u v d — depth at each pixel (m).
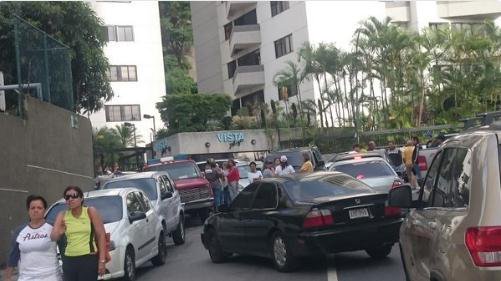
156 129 64.19
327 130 45.09
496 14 55.22
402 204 6.77
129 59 64.88
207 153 48.00
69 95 24.66
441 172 6.13
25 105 19.27
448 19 54.56
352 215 10.88
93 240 8.38
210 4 63.38
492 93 45.84
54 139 21.67
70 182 22.92
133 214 12.80
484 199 4.74
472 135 5.53
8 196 17.09
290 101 50.94
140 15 65.75
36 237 7.71
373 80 48.66
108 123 63.44
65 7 31.17
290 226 11.06
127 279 11.92
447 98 46.28
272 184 11.99
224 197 23.42
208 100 50.69
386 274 10.56
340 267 11.50
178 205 18.20
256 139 48.94
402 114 45.06
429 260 5.70
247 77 54.94
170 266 14.16
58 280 7.84
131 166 52.84
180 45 88.25
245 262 13.39
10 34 28.14
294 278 10.93
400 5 53.62
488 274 4.56
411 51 45.31
